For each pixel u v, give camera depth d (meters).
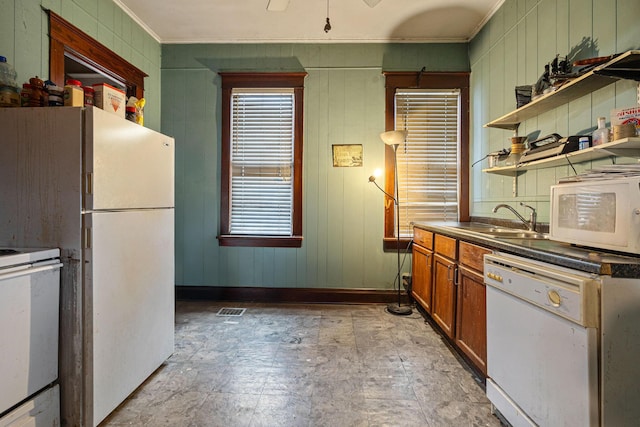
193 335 2.50
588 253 1.18
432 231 2.58
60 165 1.43
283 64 3.28
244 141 3.32
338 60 3.25
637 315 1.02
